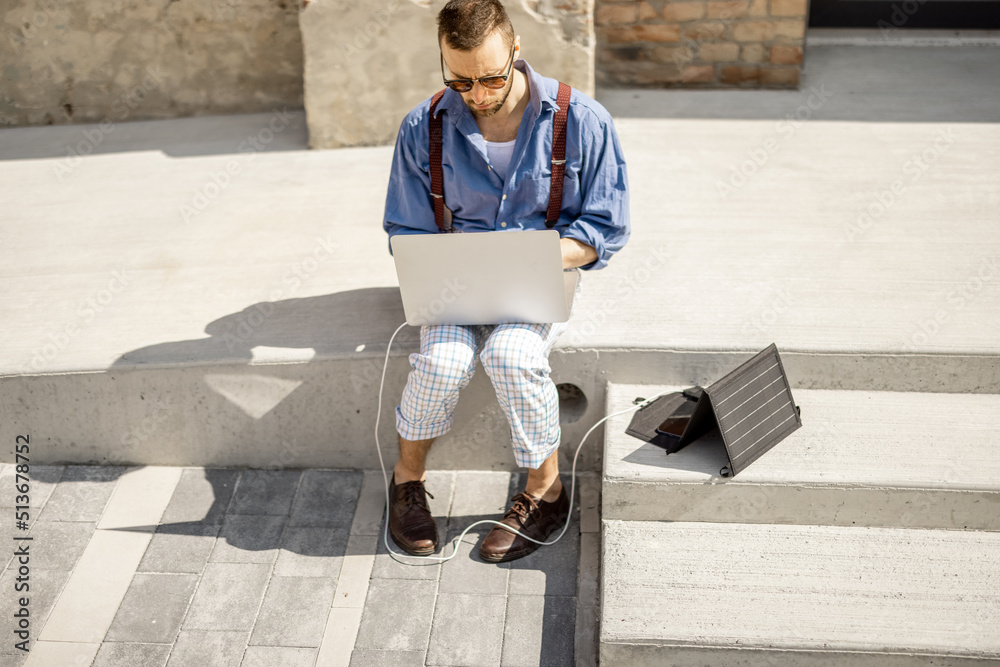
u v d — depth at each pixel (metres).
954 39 5.40
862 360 2.99
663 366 3.06
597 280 3.38
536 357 2.76
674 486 2.81
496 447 3.27
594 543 3.00
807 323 3.09
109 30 4.82
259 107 5.06
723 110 4.73
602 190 2.81
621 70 5.03
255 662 2.70
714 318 3.14
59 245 3.87
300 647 2.74
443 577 2.94
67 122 5.06
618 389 3.12
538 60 4.37
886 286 3.26
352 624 2.80
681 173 4.11
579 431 3.23
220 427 3.28
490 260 2.66
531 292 2.72
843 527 2.85
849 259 3.43
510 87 2.62
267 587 2.93
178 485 3.31
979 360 2.96
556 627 2.76
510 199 2.84
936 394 3.06
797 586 2.66
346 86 4.45
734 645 2.50
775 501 2.81
